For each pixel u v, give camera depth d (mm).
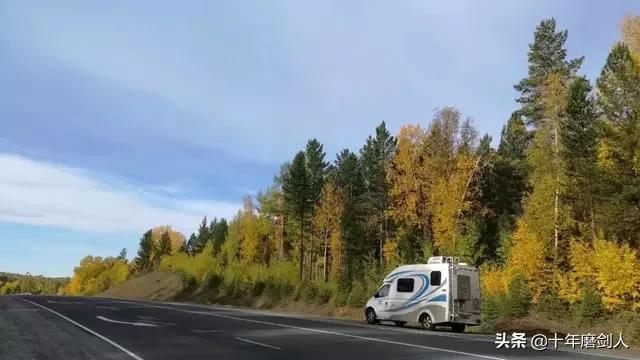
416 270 24953
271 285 59812
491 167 54094
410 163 51781
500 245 46188
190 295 76625
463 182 45375
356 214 69875
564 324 28766
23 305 36344
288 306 53406
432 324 23484
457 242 40812
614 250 25469
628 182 29266
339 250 64562
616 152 29859
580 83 36531
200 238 123312
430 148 52344
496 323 30719
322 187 74562
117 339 17297
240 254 84812
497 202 55969
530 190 49562
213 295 71312
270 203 81688
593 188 31641
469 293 23688
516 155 61750
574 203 35594
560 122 36406
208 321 24828
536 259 33062
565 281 30688
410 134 53250
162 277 92625
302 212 71062
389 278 26297
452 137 52719
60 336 18125
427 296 23938
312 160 80188
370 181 70688
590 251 29328
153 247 139000
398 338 18172
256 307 57938
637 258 26922
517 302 31688
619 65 30594
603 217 30328
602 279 25547
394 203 57656
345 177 78688
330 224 65438
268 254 88938
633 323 21781
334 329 21484
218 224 119250
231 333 19422
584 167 32625
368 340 17359
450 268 23484
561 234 34938
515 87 49812
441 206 45531
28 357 13547
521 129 50719
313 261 78125
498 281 35219
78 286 153125
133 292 90938
